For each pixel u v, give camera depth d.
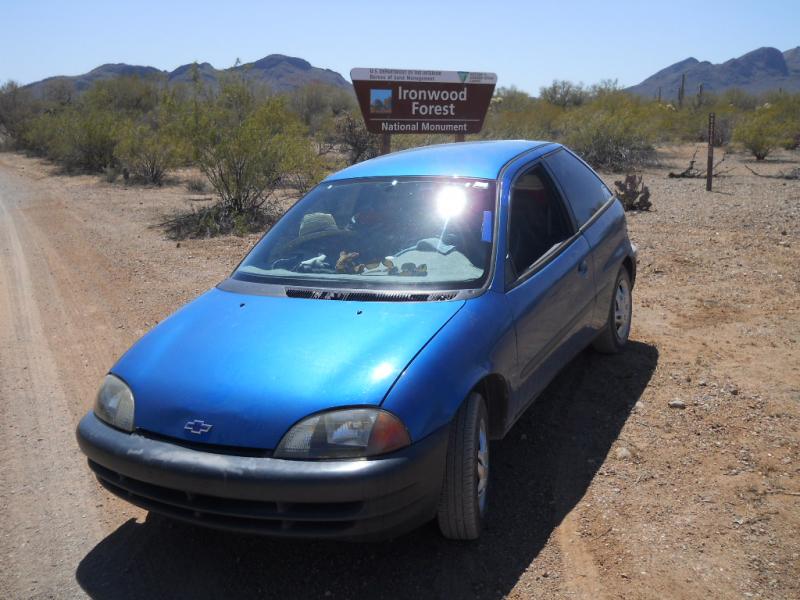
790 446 4.25
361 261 4.02
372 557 3.42
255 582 3.31
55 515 3.96
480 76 10.18
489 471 4.01
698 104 43.88
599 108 28.22
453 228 4.07
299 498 2.90
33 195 19.42
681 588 3.10
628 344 5.97
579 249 4.75
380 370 3.13
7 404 5.52
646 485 3.92
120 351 6.61
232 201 13.52
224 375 3.24
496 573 3.27
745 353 5.69
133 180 21.52
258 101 18.81
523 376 3.90
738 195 14.13
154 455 3.10
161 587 3.32
